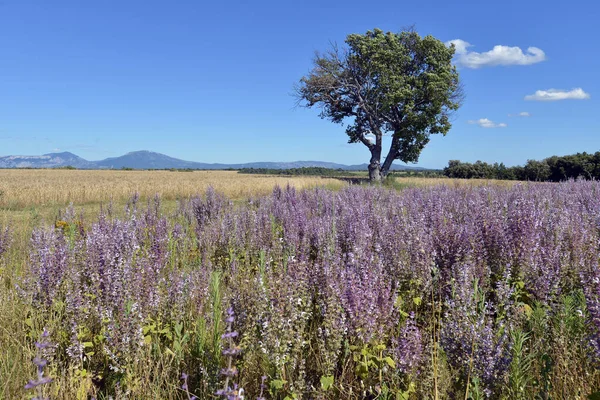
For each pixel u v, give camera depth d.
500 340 3.37
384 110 47.62
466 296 4.12
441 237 6.01
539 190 15.16
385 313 4.05
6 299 5.09
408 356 3.34
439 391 3.18
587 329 3.60
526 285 5.00
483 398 3.12
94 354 4.12
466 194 15.47
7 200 23.12
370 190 16.72
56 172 98.38
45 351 3.70
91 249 6.13
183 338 4.01
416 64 49.03
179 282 4.75
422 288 5.12
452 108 48.84
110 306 4.43
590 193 12.72
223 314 4.07
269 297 3.95
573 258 5.37
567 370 3.26
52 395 3.20
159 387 3.41
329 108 53.41
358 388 3.50
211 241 8.48
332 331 3.61
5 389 3.39
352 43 49.38
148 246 8.24
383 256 5.85
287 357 3.44
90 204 24.17
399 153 51.41
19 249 8.70
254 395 3.38
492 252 5.69
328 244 7.05
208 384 3.35
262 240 8.00
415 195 15.27
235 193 30.53
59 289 5.04
